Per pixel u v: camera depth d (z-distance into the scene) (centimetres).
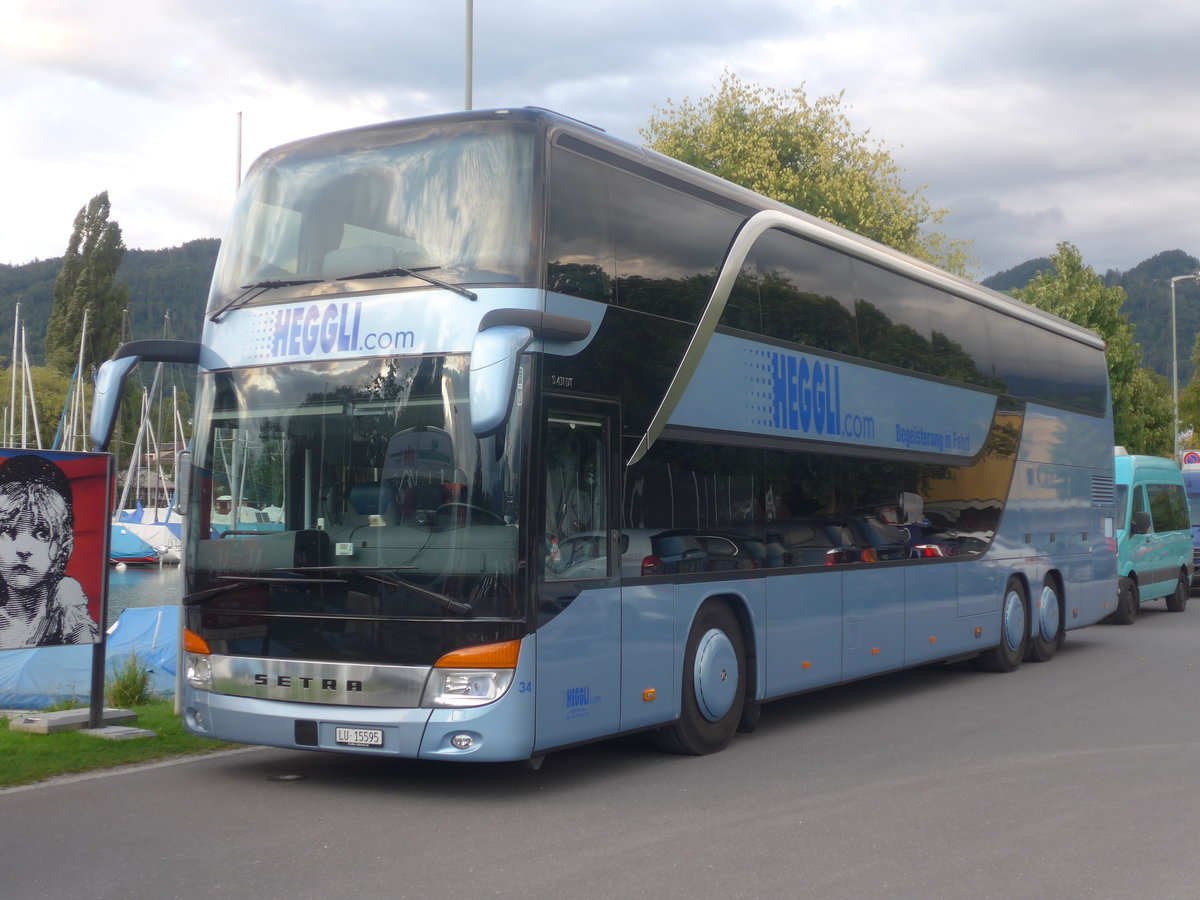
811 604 1155
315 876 643
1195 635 2095
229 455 873
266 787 869
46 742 965
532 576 802
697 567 988
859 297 1284
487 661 786
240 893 611
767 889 625
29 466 967
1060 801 831
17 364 7325
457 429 808
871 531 1276
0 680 1352
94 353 9094
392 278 850
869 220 4441
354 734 805
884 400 1312
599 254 894
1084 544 1880
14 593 956
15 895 607
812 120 4553
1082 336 1944
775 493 1106
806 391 1163
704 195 1038
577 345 862
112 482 1022
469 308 822
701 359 1007
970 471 1512
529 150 848
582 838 729
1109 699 1336
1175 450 5147
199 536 876
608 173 916
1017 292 4912
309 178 902
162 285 14500
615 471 893
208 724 862
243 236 917
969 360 1530
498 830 748
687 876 647
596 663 864
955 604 1455
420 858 681
